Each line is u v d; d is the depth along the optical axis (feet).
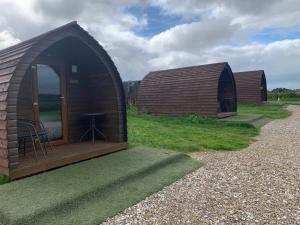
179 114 57.06
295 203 14.82
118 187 16.33
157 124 43.65
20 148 21.48
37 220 12.15
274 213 13.67
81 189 15.23
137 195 15.53
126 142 25.48
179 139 31.32
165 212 13.79
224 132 38.93
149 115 59.31
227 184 17.75
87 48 23.09
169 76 62.03
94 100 27.22
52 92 24.76
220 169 20.99
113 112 25.46
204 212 13.83
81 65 26.86
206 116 52.80
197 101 54.19
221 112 60.64
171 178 18.45
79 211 13.35
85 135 27.48
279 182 18.07
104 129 26.63
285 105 98.32
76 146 24.11
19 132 21.54
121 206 14.14
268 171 20.43
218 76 52.44
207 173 20.01
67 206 13.50
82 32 21.42
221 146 28.66
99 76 26.07
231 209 14.15
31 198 14.01
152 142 28.91
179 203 14.84
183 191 16.53
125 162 20.65
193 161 22.75
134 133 33.40
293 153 26.17
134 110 69.82
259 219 13.07
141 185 16.93
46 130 24.14
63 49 25.17
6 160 16.51
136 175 18.15
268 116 61.41
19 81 16.76
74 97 26.61
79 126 27.14
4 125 16.34
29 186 15.62
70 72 26.18
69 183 16.14
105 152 23.09
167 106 59.11
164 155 22.81
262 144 31.04
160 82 62.18
